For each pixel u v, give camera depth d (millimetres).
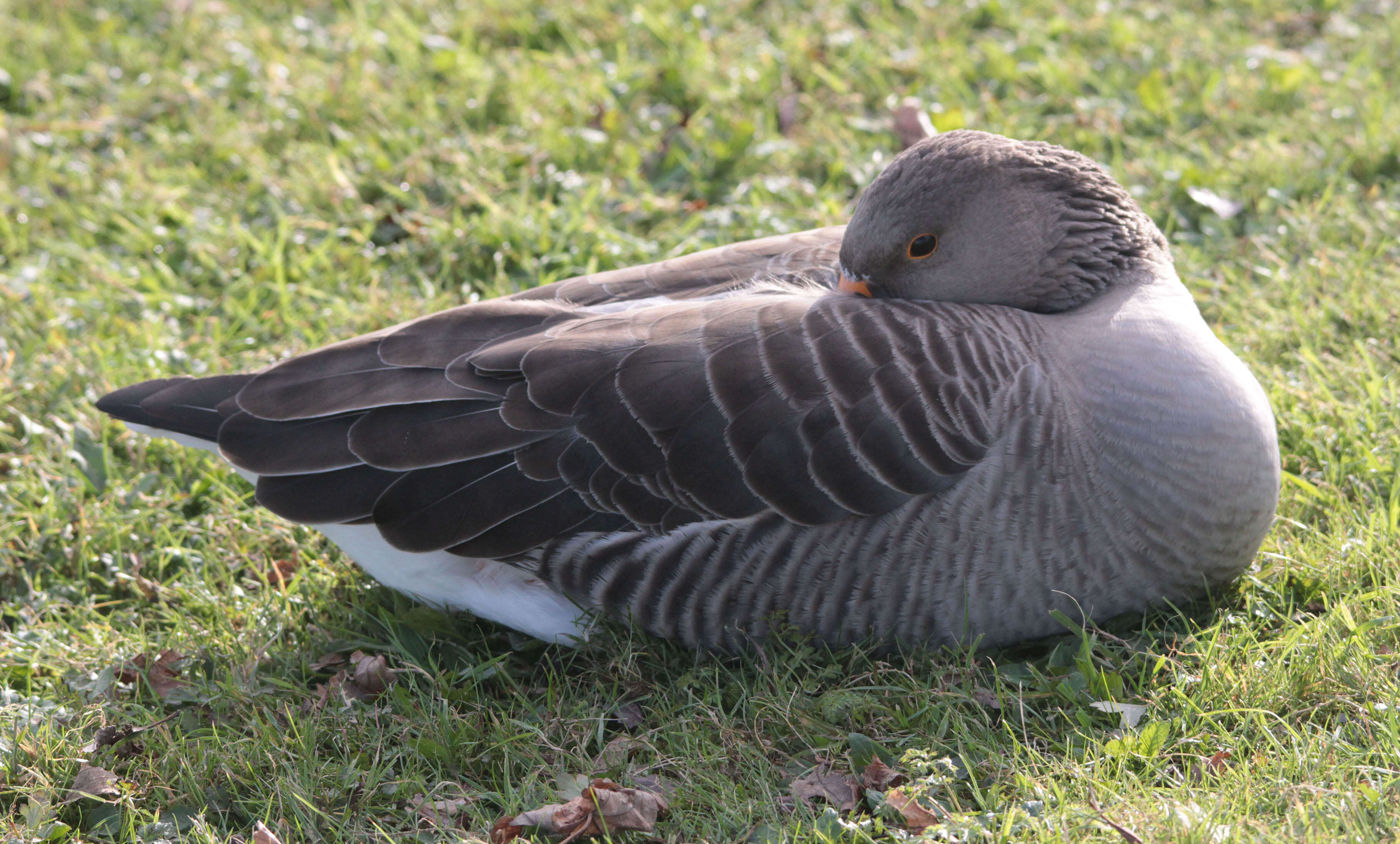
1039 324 6668
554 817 5824
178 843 5941
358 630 7305
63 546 7922
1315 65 12062
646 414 6254
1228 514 6352
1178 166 10641
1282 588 6898
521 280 10047
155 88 12320
